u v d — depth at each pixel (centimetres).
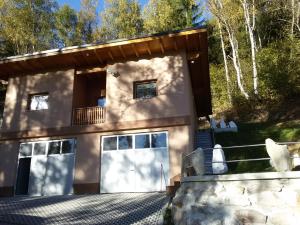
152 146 1464
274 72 2620
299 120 2217
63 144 1583
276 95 2659
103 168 1488
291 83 2591
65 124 1603
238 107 2798
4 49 3225
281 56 2692
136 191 1413
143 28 3578
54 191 1511
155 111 1508
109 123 1536
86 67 1730
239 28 3244
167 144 1452
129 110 1541
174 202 881
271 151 807
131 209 1034
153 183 1406
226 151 1720
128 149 1488
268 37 3319
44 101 1720
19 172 1599
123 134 1518
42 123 1636
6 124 1688
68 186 1505
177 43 1555
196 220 809
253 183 791
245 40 3250
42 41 3425
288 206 743
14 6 3269
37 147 1608
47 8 3575
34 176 1559
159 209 1003
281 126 2117
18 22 3209
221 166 1212
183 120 1452
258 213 759
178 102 1498
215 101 3212
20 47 3262
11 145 1639
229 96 2961
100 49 1585
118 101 1571
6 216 954
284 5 3044
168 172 1405
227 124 2389
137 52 1609
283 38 3177
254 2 2900
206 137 1786
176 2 3625
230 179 813
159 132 1481
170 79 1548
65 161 1548
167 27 3431
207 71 1877
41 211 1052
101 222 899
